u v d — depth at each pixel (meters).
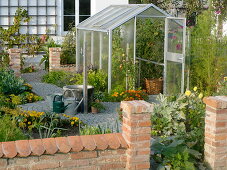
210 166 6.11
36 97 11.07
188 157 5.95
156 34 12.76
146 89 12.77
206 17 12.58
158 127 8.15
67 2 19.19
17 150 5.19
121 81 12.36
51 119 7.73
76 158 5.42
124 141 5.61
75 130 8.30
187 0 19.30
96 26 13.08
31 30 19.03
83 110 9.94
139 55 12.86
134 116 5.47
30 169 5.27
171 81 12.41
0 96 9.98
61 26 19.19
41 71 15.48
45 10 19.02
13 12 18.78
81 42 14.34
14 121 7.48
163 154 6.03
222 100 5.98
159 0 19.19
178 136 6.84
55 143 5.39
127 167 5.60
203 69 12.22
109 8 14.36
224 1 16.59
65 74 13.91
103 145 5.47
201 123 8.02
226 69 12.31
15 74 13.95
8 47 17.23
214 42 12.24
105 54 12.51
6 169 5.18
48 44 16.48
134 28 12.34
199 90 12.20
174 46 12.20
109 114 9.90
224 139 6.05
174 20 12.11
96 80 12.48
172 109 8.16
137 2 19.67
